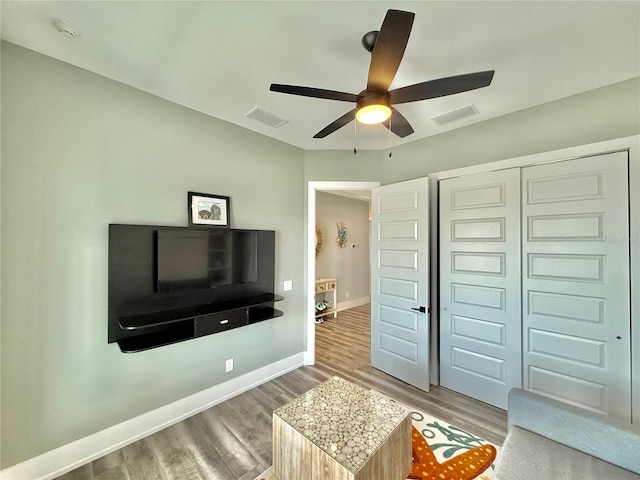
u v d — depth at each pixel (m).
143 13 1.43
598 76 1.96
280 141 3.15
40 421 1.73
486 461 1.84
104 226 1.97
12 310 1.64
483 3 1.37
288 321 3.23
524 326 2.37
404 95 1.56
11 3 1.36
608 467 1.32
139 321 1.97
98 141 1.94
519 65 1.85
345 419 1.60
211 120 2.56
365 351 3.84
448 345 2.82
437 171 2.95
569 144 2.21
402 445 1.59
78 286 1.86
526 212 2.36
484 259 2.58
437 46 1.68
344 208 6.31
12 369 1.65
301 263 3.38
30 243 1.70
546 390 2.26
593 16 1.45
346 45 1.68
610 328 2.00
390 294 3.13
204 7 1.40
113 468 1.83
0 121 1.60
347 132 2.94
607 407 2.01
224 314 2.35
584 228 2.10
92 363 1.92
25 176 1.68
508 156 2.50
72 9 1.41
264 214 2.99
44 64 1.74
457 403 2.56
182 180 2.37
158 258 2.17
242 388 2.76
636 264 1.91
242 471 1.80
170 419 2.26
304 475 1.44
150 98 2.19
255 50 1.72
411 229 2.93
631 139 1.93
